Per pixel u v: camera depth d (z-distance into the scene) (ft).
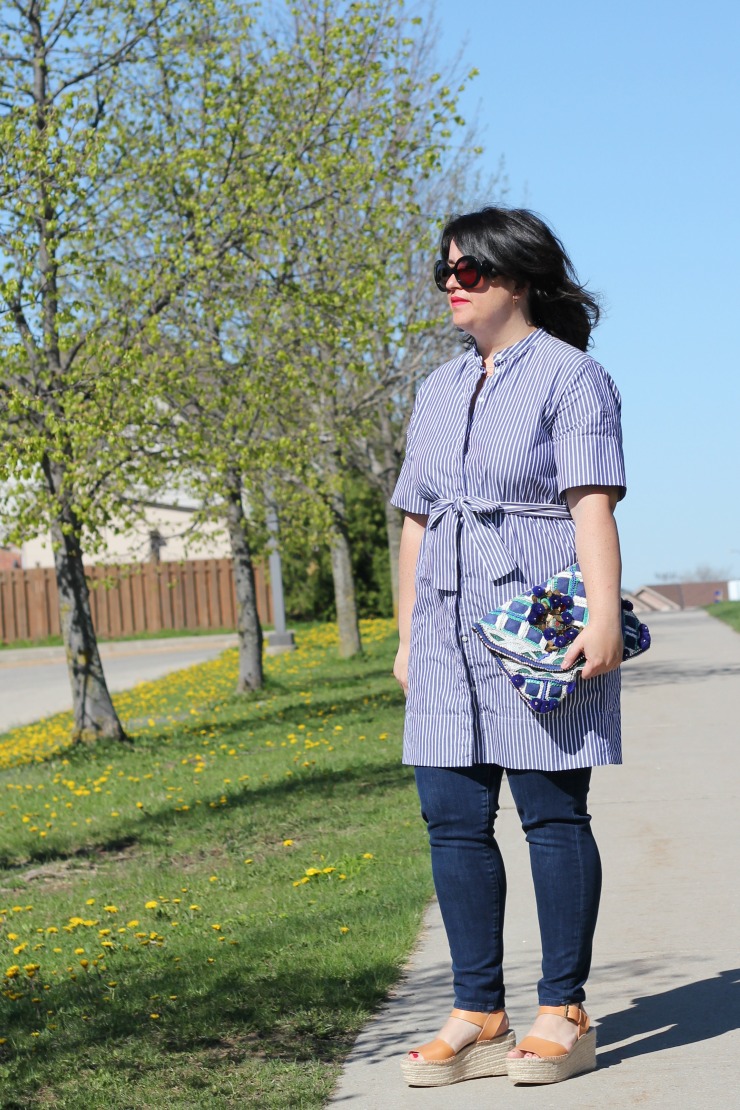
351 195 46.16
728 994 12.51
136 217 41.47
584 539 10.34
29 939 19.07
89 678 43.65
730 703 39.06
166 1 42.57
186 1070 12.00
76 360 40.34
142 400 37.24
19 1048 13.26
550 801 10.40
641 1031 11.62
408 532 11.69
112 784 34.65
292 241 44.83
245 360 43.65
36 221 38.40
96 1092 11.54
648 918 15.87
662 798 24.34
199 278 39.86
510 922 16.57
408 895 18.53
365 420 55.26
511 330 11.08
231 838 25.91
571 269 11.28
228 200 41.45
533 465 10.61
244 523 56.34
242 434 45.65
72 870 24.97
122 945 17.87
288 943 16.61
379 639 89.92
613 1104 9.87
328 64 44.83
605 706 10.39
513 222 10.93
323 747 37.37
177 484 44.60
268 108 44.37
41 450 34.60
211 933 18.07
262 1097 10.93
